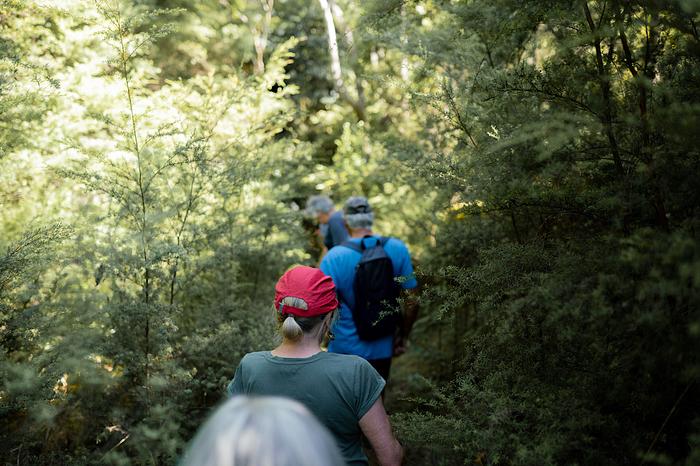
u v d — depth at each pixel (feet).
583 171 7.96
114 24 10.20
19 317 9.23
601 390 6.48
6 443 8.89
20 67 9.87
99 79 12.37
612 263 6.15
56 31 14.51
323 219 17.47
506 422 6.62
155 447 9.79
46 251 9.45
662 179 6.36
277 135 23.21
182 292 12.10
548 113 8.77
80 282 10.79
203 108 12.56
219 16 23.70
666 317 5.56
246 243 12.94
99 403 10.32
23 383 7.86
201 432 3.32
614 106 7.34
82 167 10.55
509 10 8.88
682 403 6.24
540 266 7.29
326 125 23.84
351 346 11.28
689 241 5.08
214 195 11.84
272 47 24.35
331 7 20.47
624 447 6.24
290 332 6.42
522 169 8.44
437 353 14.48
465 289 8.02
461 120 9.87
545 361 6.84
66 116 12.37
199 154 10.74
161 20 20.56
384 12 10.33
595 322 6.12
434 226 14.42
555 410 6.45
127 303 10.39
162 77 20.76
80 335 9.55
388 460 6.44
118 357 9.98
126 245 10.58
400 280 8.37
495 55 11.74
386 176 16.28
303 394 6.31
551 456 5.99
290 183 16.75
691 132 5.67
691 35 6.68
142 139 10.91
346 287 11.25
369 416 6.39
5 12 11.89
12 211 11.43
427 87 12.48
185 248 10.77
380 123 20.58
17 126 10.94
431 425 7.20
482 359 7.38
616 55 7.80
